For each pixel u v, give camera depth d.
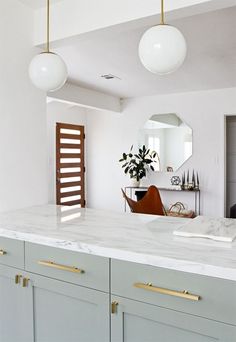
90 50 3.32
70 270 1.29
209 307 0.99
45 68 1.52
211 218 1.70
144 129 6.12
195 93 5.57
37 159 2.37
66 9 2.17
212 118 5.44
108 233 1.43
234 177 5.93
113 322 1.19
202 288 1.00
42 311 1.42
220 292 0.97
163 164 5.94
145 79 4.62
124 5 1.95
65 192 6.30
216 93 5.38
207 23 2.65
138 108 6.17
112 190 6.58
